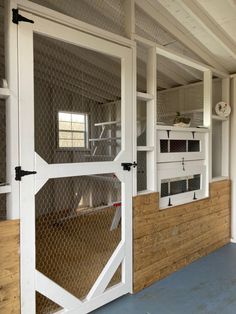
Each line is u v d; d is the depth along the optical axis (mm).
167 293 2529
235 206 3951
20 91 1804
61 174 2023
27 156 1844
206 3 2684
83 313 2158
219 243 3754
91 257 2963
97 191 3604
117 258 2404
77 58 2939
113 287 2387
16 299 1794
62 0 2439
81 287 2385
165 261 2865
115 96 2801
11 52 1759
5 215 1975
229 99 3957
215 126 4145
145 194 2639
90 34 2178
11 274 1771
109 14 2602
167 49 2893
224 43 3240
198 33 3148
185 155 3213
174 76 4211
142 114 3221
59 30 1983
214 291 2570
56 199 3617
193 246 3270
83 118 3107
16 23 1770
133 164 2508
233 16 2852
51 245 3232
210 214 3574
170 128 2955
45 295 1939
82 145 3090
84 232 3490
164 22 2936
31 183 1860
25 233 1829
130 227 2496
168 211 2900
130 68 2482
